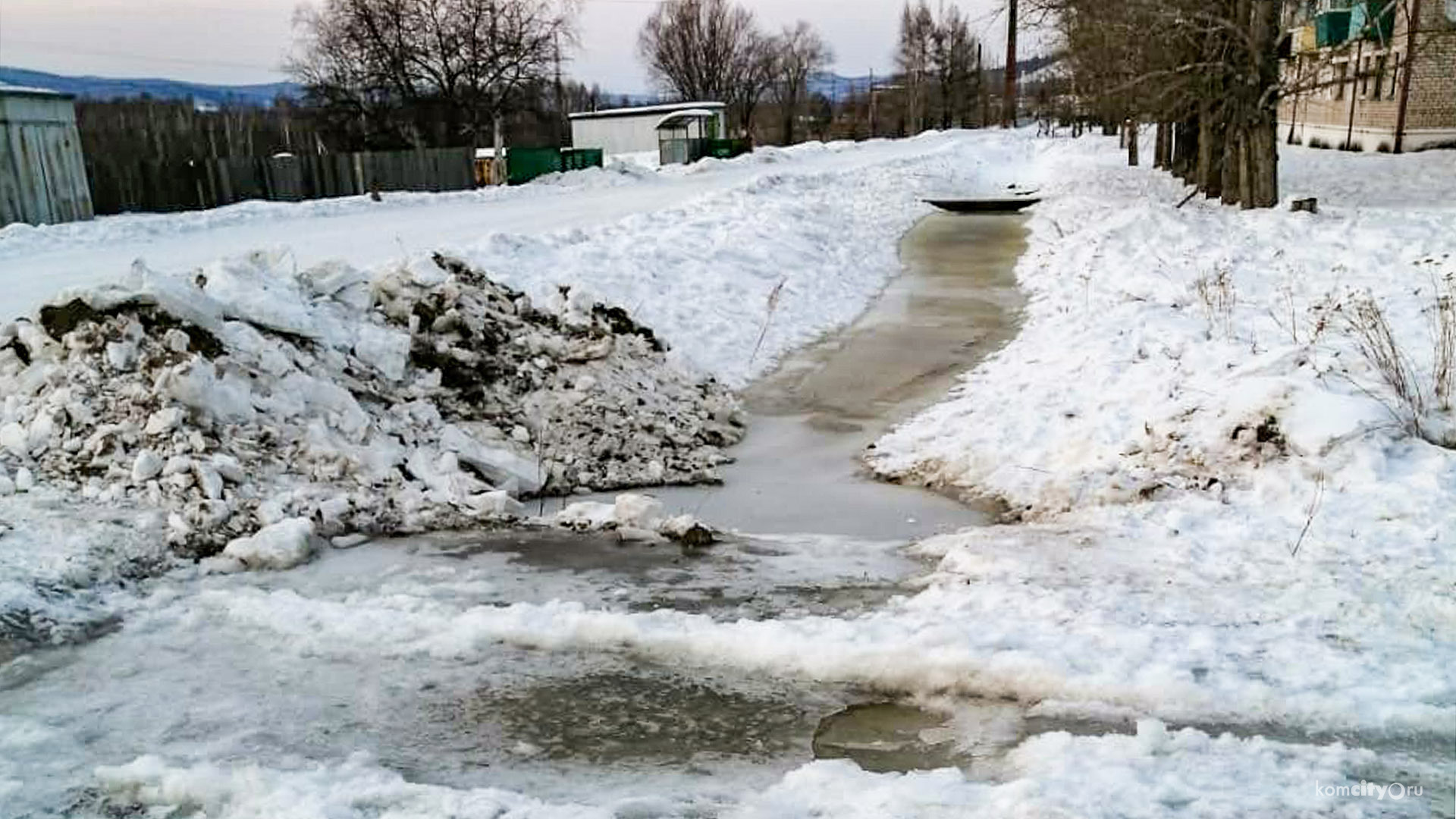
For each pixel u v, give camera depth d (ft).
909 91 282.36
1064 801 10.55
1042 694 13.08
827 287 46.88
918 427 27.99
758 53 272.10
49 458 20.39
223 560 18.11
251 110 203.10
